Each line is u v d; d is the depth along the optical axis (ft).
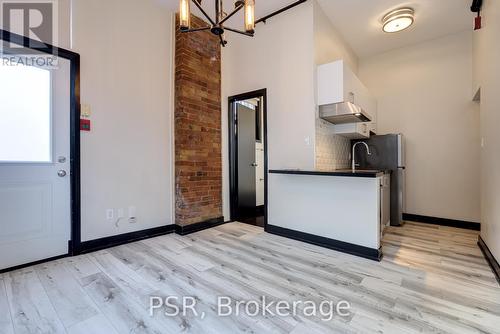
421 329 4.61
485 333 4.50
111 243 8.93
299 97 10.26
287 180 10.32
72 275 6.66
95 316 4.96
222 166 12.63
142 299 5.56
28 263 7.20
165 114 10.61
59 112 7.75
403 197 12.96
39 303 5.37
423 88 13.33
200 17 11.31
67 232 7.95
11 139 6.97
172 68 10.85
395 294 5.82
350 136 12.52
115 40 9.00
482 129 8.93
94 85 8.45
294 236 10.00
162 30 10.49
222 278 6.56
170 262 7.59
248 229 11.48
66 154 7.90
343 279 6.56
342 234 8.63
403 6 10.38
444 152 12.70
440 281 6.47
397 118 14.07
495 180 7.23
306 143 10.07
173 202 10.89
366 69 15.15
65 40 7.82
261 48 11.55
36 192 7.34
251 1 5.83
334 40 11.78
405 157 13.56
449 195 12.52
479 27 9.18
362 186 8.17
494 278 6.64
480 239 9.21
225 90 12.76
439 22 11.51
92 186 8.43
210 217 11.84
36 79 7.32
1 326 4.66
